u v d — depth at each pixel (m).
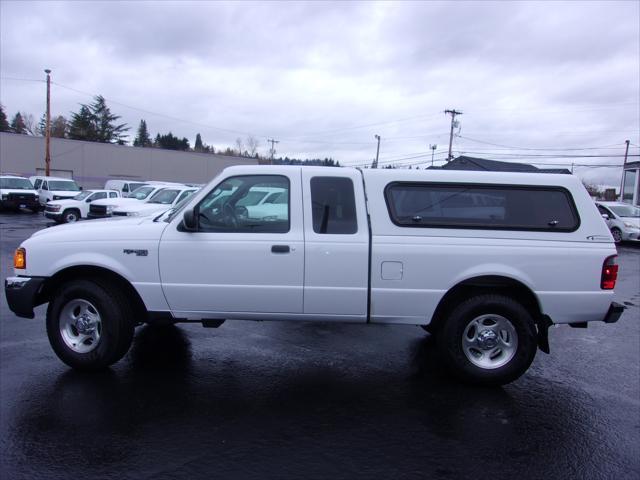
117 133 90.31
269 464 3.28
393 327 6.59
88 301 4.64
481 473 3.24
